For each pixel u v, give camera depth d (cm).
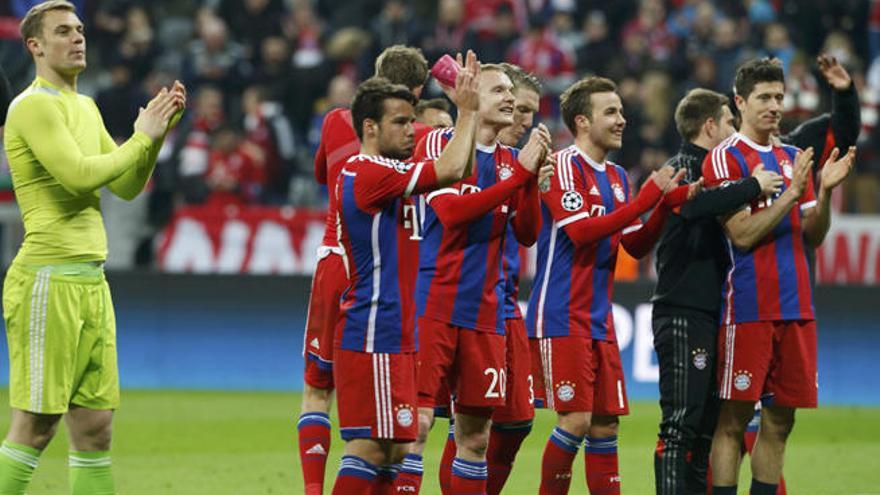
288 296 5288
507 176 2467
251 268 5372
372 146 2166
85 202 2288
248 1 6625
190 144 5747
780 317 2509
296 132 6088
